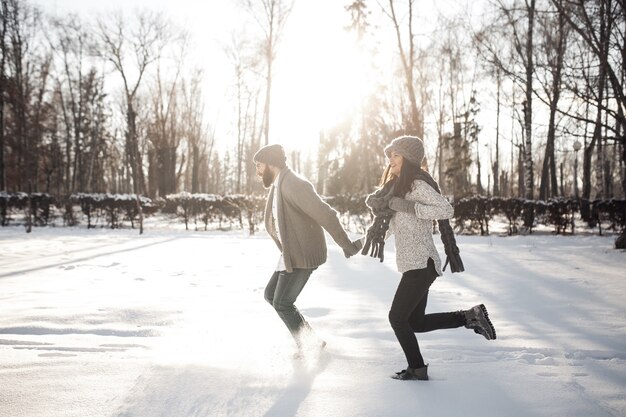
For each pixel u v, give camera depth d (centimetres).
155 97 3972
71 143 3878
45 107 3409
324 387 297
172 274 790
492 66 1283
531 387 302
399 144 322
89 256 1037
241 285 684
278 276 383
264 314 498
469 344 404
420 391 293
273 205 370
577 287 682
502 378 319
